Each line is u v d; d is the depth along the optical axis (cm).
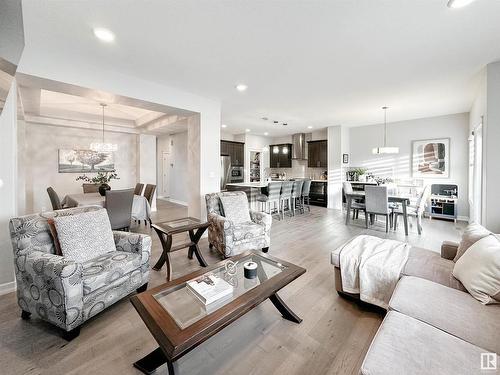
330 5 184
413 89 380
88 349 164
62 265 165
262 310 210
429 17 198
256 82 347
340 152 702
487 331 123
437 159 576
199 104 411
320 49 251
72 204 417
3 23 130
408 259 210
